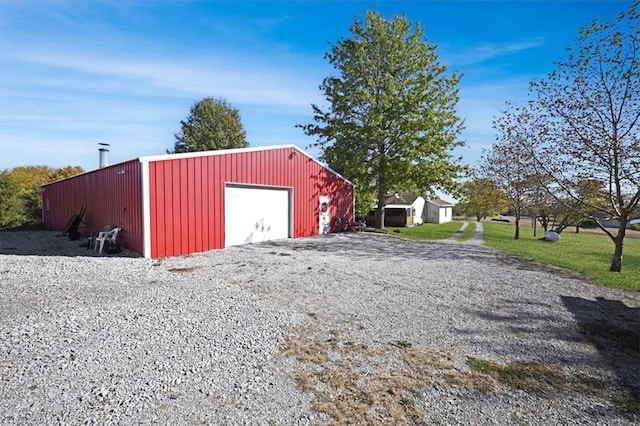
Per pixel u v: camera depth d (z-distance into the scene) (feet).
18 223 54.19
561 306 16.81
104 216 35.88
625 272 25.94
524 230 81.25
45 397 7.89
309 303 16.02
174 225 29.58
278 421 7.47
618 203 27.14
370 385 9.11
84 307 14.05
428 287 19.76
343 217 56.18
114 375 8.95
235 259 27.68
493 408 8.29
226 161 34.71
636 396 9.01
